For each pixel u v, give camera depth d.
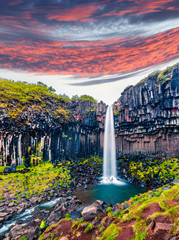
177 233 10.48
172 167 51.16
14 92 65.12
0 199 32.69
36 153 56.47
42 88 99.62
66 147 71.88
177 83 55.00
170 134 60.91
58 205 30.61
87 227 17.19
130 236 12.72
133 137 76.62
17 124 51.94
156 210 14.81
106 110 90.06
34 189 39.59
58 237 17.70
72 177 51.47
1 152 46.34
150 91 62.75
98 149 89.75
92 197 37.50
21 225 23.48
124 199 36.19
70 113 79.44
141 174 53.50
